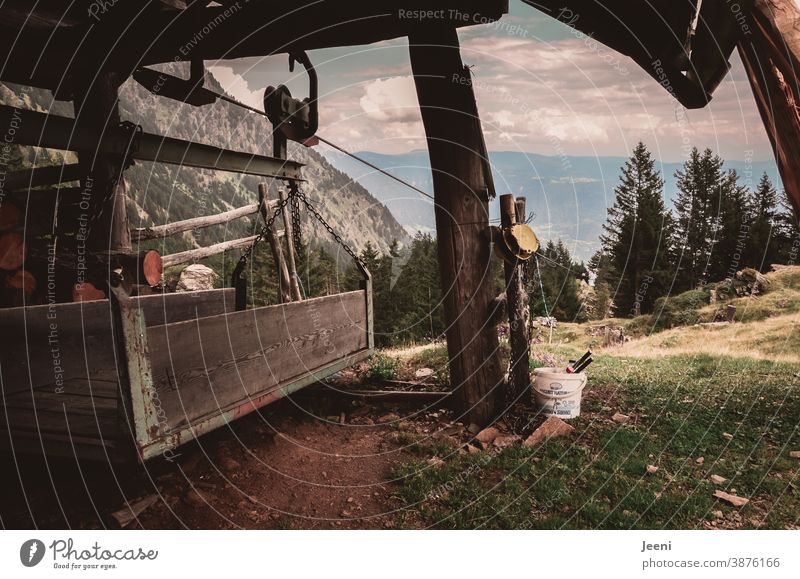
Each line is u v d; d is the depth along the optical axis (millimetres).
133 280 3973
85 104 4918
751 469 4066
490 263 5281
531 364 7402
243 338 3834
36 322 4230
